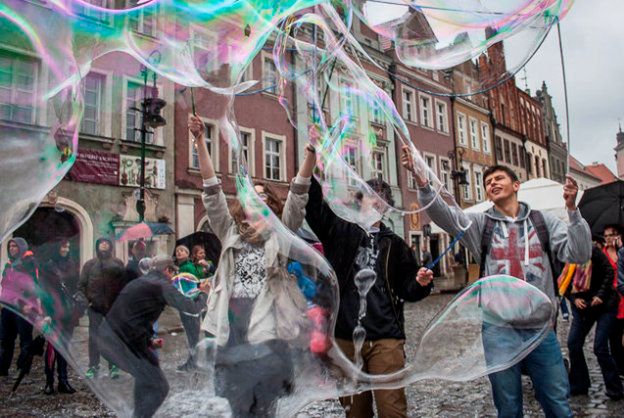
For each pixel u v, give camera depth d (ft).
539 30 7.97
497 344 7.13
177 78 7.72
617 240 15.99
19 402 13.24
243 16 8.30
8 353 16.89
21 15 6.28
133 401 5.61
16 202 5.91
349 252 7.57
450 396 13.25
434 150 68.08
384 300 7.36
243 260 6.35
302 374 6.06
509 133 92.94
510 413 7.32
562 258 7.64
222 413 5.68
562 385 7.32
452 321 7.52
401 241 7.87
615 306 12.75
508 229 8.00
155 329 5.69
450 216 8.09
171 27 7.74
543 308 7.09
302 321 6.17
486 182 8.41
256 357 5.83
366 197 7.81
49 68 6.46
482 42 8.82
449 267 65.00
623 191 24.48
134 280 5.79
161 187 15.99
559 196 29.22
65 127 6.41
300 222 7.65
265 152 44.06
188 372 5.72
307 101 9.64
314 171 8.02
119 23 7.20
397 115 9.57
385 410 6.87
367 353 7.16
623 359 14.64
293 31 10.37
